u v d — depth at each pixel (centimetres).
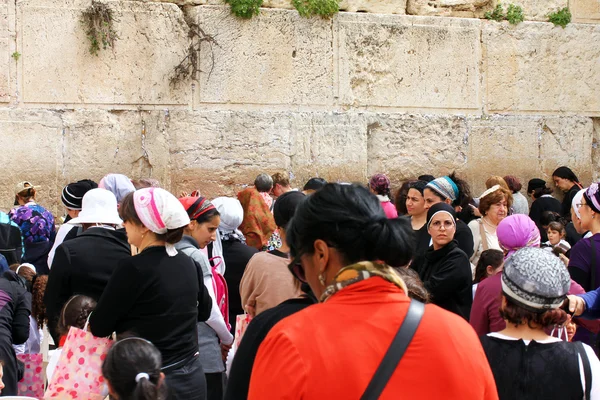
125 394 312
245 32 911
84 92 861
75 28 856
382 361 220
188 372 395
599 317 405
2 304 498
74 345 391
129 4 873
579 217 527
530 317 307
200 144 897
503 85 1012
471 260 712
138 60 877
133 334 374
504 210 715
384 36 964
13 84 839
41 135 845
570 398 293
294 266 258
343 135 945
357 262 238
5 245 693
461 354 229
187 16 897
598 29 1046
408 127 973
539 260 308
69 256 465
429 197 671
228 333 480
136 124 877
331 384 216
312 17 935
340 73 949
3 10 834
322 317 226
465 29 995
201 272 431
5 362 484
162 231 396
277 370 219
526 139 1019
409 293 382
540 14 1027
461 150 994
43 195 845
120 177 648
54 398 385
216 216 507
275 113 923
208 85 901
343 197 243
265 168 919
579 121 1039
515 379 297
